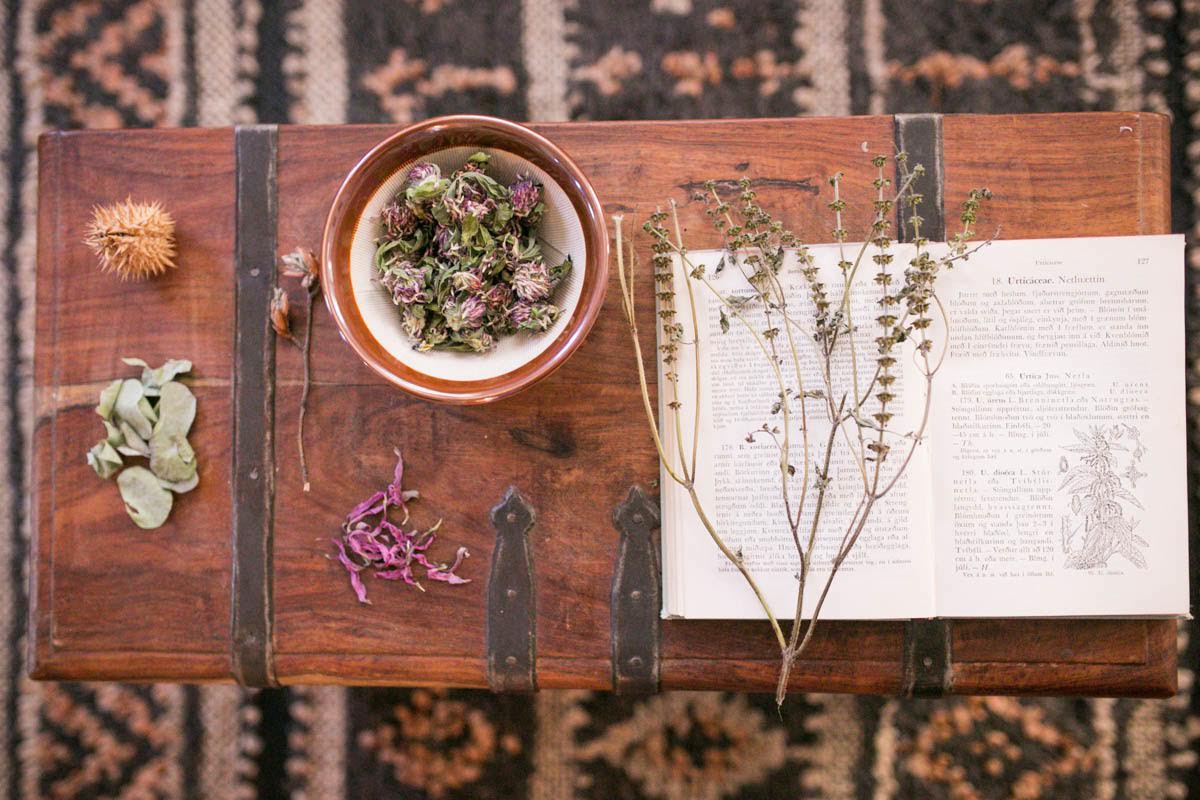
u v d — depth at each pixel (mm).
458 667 682
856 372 662
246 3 882
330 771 849
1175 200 846
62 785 857
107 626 688
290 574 686
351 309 646
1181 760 828
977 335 669
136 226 667
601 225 637
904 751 836
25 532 875
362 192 648
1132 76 855
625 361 684
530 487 685
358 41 879
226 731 856
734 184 689
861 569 664
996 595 664
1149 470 663
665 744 841
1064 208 683
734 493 671
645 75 873
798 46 870
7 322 879
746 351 673
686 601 667
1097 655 672
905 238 683
